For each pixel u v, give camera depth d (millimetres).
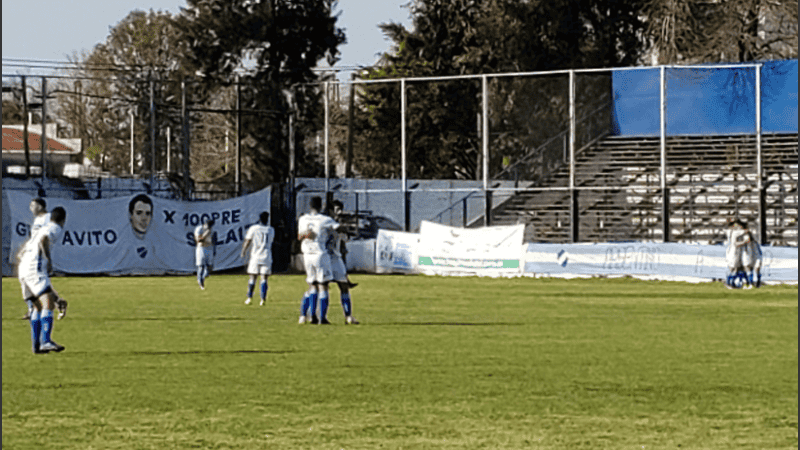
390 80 51250
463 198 56250
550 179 58812
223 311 27672
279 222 54344
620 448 10742
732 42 62781
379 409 12984
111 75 107750
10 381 15305
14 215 45625
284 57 70375
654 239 55125
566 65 69438
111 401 13594
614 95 58344
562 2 69188
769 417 12461
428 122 68875
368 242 49594
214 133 95375
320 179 54406
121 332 22141
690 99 56656
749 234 38031
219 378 15523
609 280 42812
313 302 23812
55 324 24000
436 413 12719
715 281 41500
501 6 69438
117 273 47531
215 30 68812
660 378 15547
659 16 64188
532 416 12508
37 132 103500
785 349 19172
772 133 55656
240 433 11539
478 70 69625
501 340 20578
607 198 56562
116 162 103500
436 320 24906
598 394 14117
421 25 72625
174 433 11539
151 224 48469
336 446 10859
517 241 45812
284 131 69750
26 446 10906
